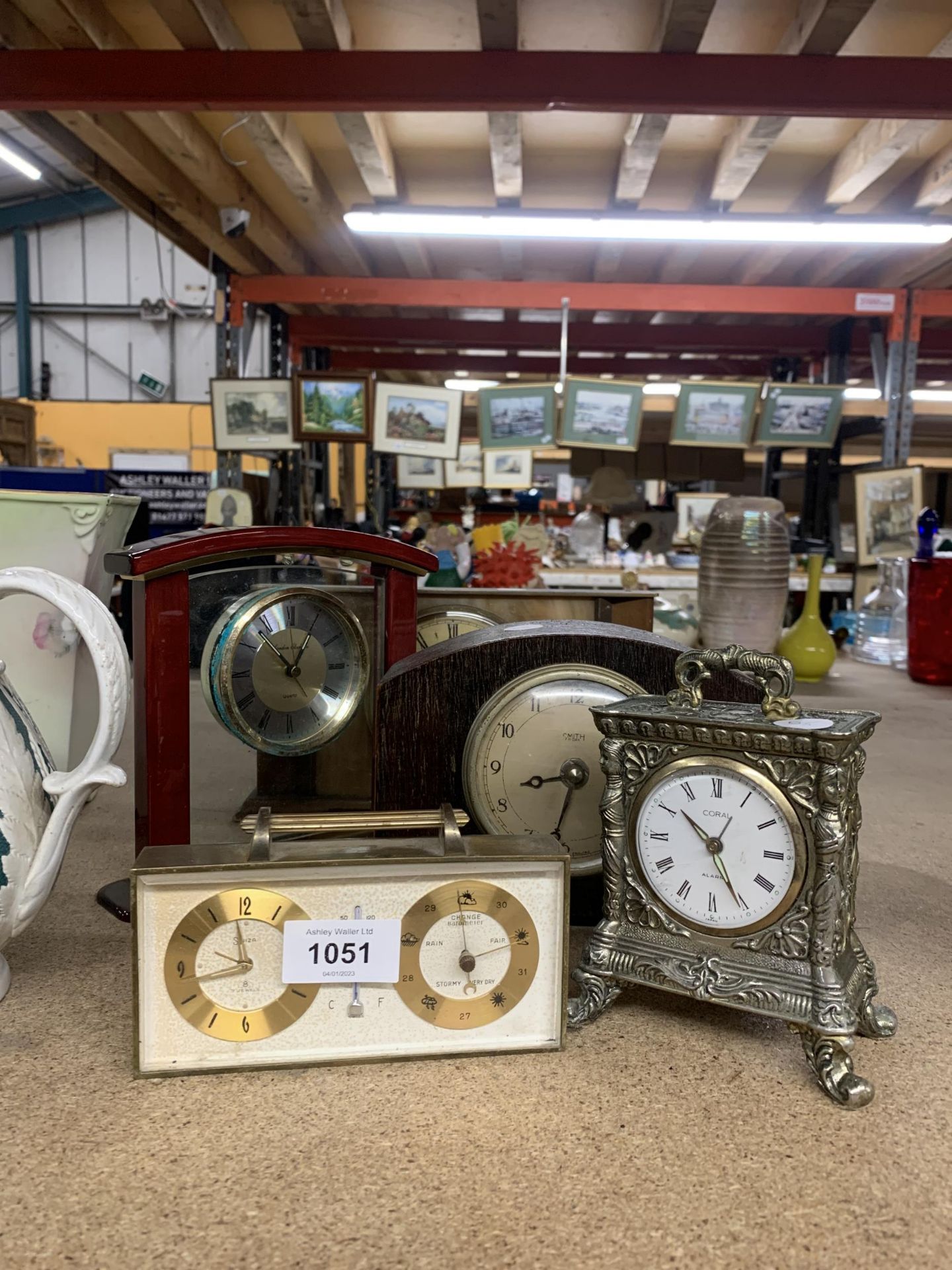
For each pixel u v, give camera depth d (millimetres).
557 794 1526
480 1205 931
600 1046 1242
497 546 3422
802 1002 1169
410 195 5945
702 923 1247
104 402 14422
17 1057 1190
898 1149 1033
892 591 5773
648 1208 930
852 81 3521
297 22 3426
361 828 1220
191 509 8539
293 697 1659
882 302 6469
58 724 1889
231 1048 1160
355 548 1665
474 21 3807
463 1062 1197
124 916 1610
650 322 8859
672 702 1303
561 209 5680
